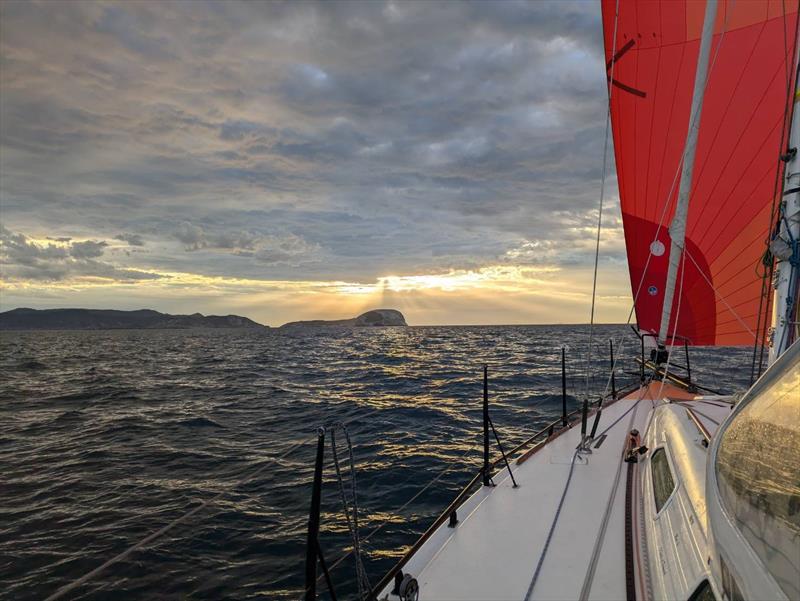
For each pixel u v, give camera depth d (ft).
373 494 32.17
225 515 29.81
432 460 38.58
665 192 25.66
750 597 5.48
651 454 15.42
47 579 23.38
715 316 25.99
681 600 8.48
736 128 23.18
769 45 21.88
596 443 20.02
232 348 241.76
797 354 5.79
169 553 25.45
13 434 54.29
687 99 23.99
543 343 207.82
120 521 29.43
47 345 311.88
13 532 28.17
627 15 24.68
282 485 34.47
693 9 23.11
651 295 27.40
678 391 27.07
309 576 8.61
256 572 23.65
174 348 252.01
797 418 5.30
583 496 15.19
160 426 55.98
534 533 13.08
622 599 10.32
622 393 29.19
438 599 10.53
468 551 12.34
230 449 44.98
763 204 23.16
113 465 40.91
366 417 56.54
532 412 55.72
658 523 11.50
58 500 33.01
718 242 24.81
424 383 85.66
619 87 25.72
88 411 67.41
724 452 6.93
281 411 62.95
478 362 125.80
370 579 22.56
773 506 5.31
